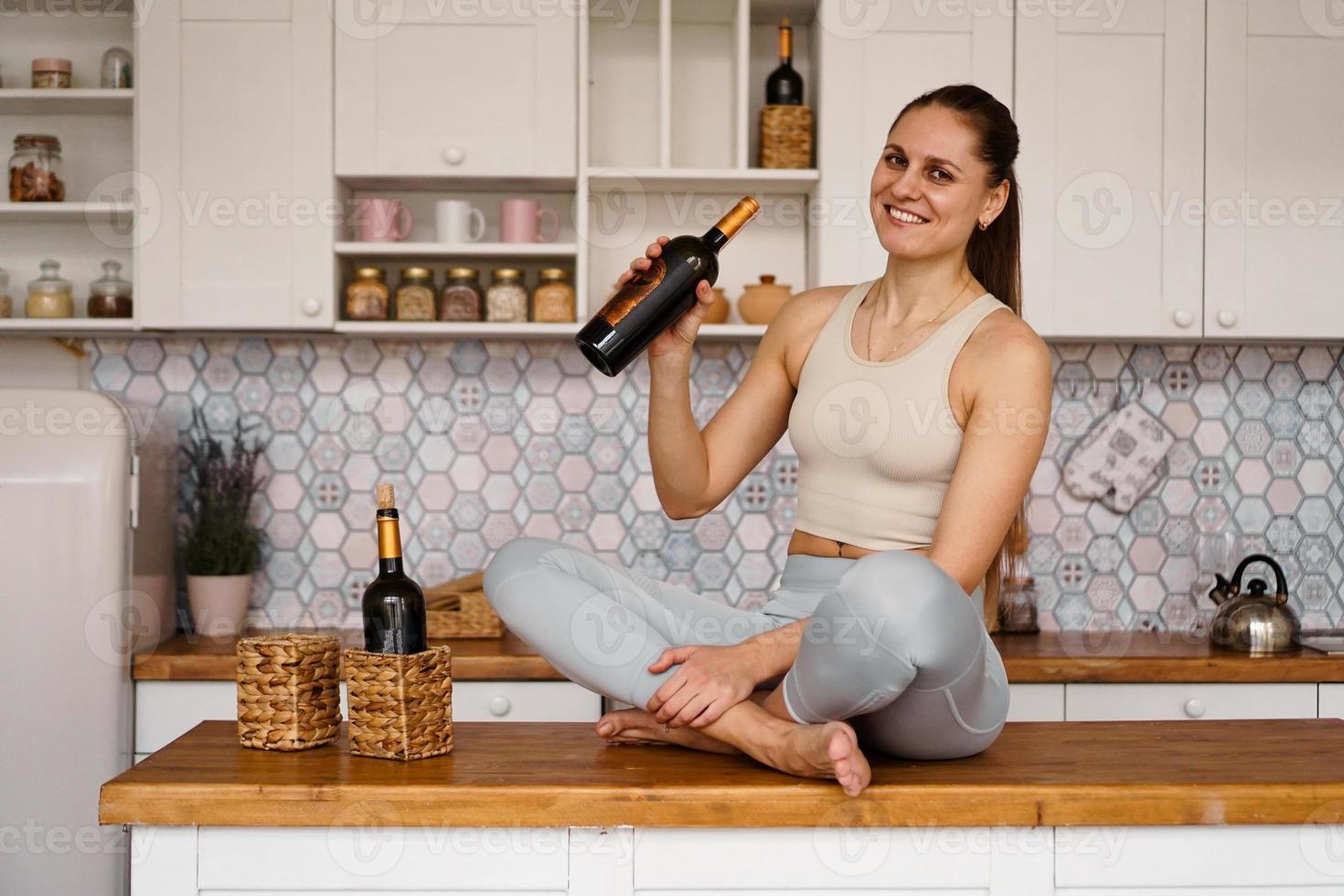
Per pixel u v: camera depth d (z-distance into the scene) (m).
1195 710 2.65
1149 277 2.81
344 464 3.09
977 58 2.78
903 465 1.63
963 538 1.53
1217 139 2.80
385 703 1.50
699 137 3.07
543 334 2.81
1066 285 2.80
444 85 2.76
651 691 1.51
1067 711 2.65
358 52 2.75
